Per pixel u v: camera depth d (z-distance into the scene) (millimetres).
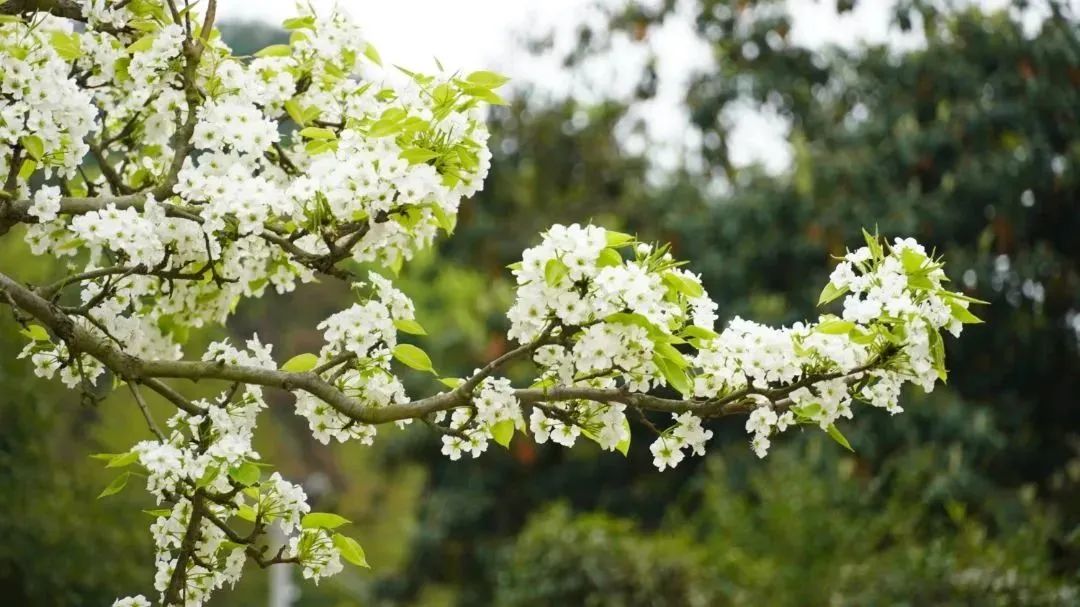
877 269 3316
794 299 14172
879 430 12312
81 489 9633
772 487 10891
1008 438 13391
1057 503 11539
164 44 3932
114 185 4168
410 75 3576
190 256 3748
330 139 3848
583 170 17156
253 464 3348
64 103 3518
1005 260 13070
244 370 3561
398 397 3615
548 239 3160
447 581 16906
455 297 16859
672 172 16656
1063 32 13062
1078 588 8766
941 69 13500
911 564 9266
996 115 13141
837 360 3260
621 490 16312
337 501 22469
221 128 3766
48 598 9141
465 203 16328
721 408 3324
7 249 10008
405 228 3658
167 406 10938
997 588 8875
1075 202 13430
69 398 10625
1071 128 13109
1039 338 13164
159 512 3533
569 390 3328
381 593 17172
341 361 3574
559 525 12047
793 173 14211
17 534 8938
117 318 3838
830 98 15266
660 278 3301
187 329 4191
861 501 10547
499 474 16688
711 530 12305
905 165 13672
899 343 3227
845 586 9539
